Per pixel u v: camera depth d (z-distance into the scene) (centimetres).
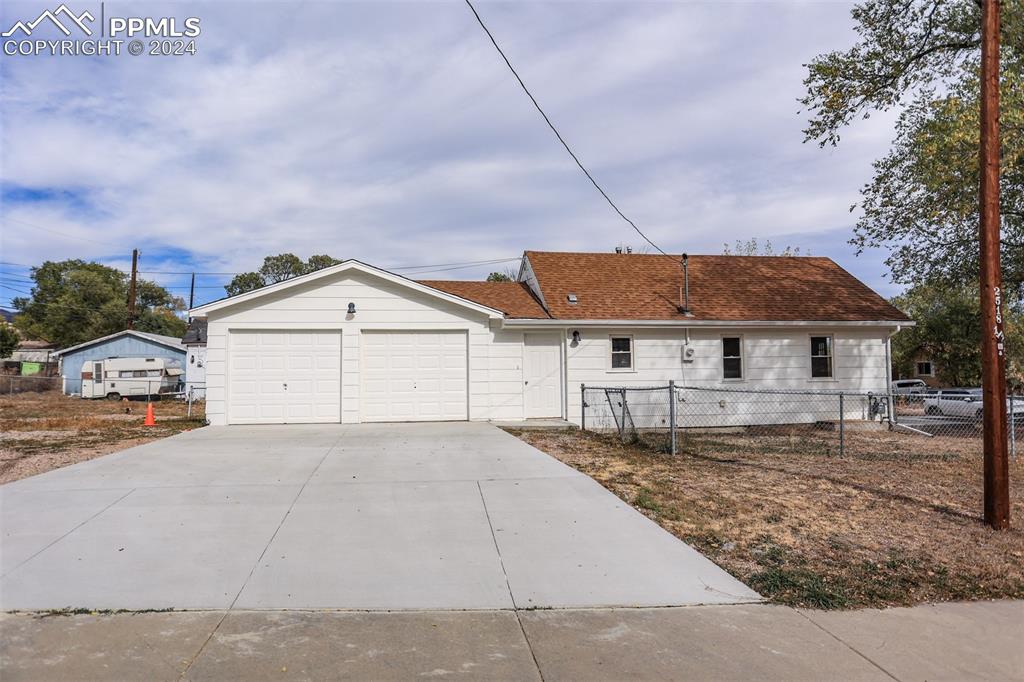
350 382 1496
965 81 1502
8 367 4281
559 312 1647
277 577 504
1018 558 571
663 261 2031
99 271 6438
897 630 429
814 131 1594
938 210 1505
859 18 1507
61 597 456
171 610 439
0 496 732
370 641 399
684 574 527
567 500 746
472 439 1197
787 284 1916
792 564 554
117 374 3222
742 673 365
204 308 1442
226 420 1449
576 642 404
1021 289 1761
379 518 667
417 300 1533
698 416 1677
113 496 735
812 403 1728
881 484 862
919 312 3331
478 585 498
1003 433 665
